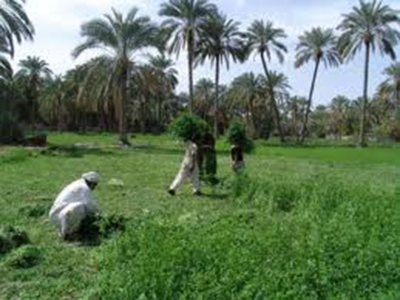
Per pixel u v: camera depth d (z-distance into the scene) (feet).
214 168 39.63
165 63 201.87
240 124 42.32
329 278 13.14
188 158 34.37
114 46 106.83
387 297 12.02
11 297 14.23
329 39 170.91
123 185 39.29
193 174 34.63
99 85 108.58
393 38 140.97
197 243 15.11
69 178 43.42
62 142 129.80
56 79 229.25
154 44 109.09
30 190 35.37
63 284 15.11
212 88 254.88
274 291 12.25
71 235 20.49
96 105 114.42
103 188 37.47
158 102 231.71
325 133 328.49
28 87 198.90
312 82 178.19
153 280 12.75
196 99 249.96
